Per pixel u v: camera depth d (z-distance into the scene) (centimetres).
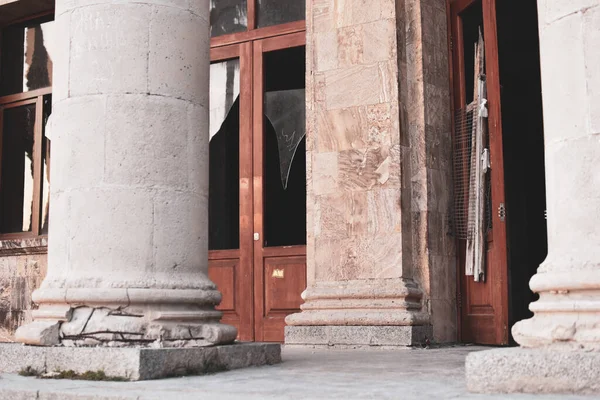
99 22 604
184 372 555
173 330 579
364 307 880
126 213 583
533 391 427
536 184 1273
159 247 589
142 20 604
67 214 595
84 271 582
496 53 872
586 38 473
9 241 1179
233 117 1087
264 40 1061
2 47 1288
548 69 495
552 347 450
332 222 927
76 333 571
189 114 618
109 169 587
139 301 572
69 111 604
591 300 447
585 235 461
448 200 928
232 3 1098
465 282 914
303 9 1049
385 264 890
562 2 489
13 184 1271
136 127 592
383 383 491
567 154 474
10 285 1184
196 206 616
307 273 938
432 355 752
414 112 916
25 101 1268
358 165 920
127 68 597
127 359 531
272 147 1052
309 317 901
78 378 538
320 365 636
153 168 594
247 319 1017
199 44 636
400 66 917
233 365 600
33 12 1264
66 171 600
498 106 865
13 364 579
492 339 864
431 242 896
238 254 1037
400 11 930
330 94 948
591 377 416
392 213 893
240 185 1048
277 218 1034
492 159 868
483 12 889
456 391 442
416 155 910
